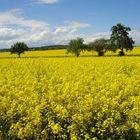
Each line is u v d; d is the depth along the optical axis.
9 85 16.28
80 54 73.81
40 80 19.86
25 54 78.19
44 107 11.44
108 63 30.78
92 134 9.82
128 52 76.00
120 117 10.42
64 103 12.74
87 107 11.00
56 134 9.70
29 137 9.41
